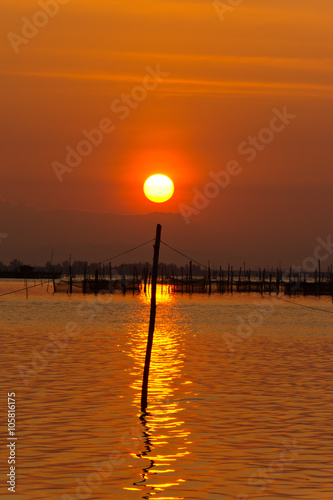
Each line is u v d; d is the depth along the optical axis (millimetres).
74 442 24484
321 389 35500
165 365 44938
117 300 159125
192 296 184375
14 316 100250
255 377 39719
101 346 57594
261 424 27344
